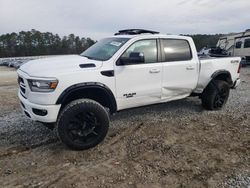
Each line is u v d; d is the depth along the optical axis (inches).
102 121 165.6
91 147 165.6
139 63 189.2
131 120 218.2
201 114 235.5
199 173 136.4
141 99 193.9
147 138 181.0
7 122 212.5
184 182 128.4
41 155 156.3
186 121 216.2
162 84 202.7
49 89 152.2
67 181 129.1
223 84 242.7
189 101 281.0
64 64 167.2
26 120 217.8
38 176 133.6
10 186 125.2
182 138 181.3
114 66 176.4
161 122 213.6
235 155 156.3
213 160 150.0
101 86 169.2
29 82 156.0
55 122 159.3
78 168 141.5
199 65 223.8
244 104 272.5
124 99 184.7
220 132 192.5
